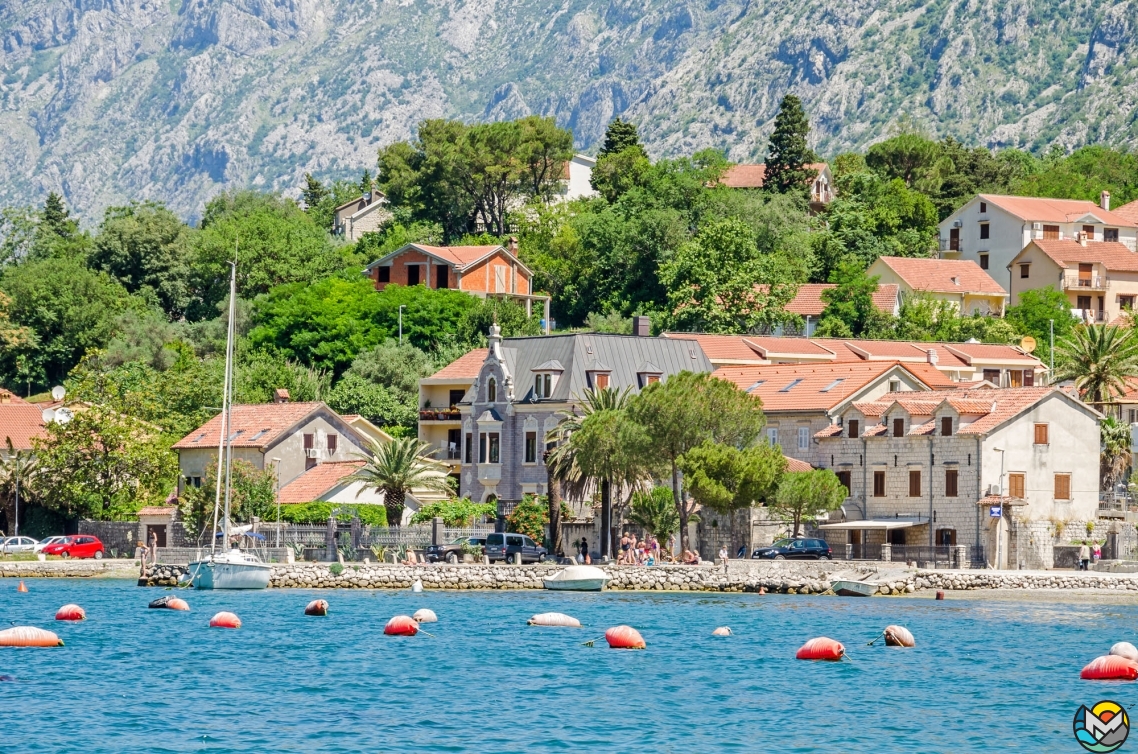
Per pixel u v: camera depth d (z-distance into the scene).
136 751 147.25
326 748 149.62
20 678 185.88
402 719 163.38
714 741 154.75
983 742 155.75
